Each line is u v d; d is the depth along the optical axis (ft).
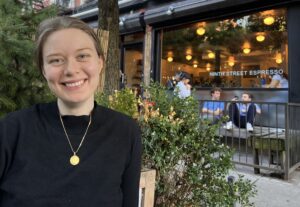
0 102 7.89
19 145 4.09
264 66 24.03
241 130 17.71
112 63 17.76
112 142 4.46
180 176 8.95
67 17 4.51
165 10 28.76
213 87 26.68
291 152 15.92
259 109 17.95
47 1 10.36
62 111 4.49
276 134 16.15
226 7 25.00
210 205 8.99
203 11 26.30
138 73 33.35
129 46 34.17
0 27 7.70
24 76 8.43
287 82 22.34
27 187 3.90
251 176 15.58
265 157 17.67
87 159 4.20
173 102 9.11
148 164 8.41
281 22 22.97
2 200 3.94
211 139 9.13
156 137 8.13
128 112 8.38
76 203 3.98
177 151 8.37
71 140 4.27
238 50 25.75
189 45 29.12
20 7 9.32
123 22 32.58
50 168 4.04
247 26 25.12
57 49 4.28
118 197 4.32
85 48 4.38
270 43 23.72
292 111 16.30
